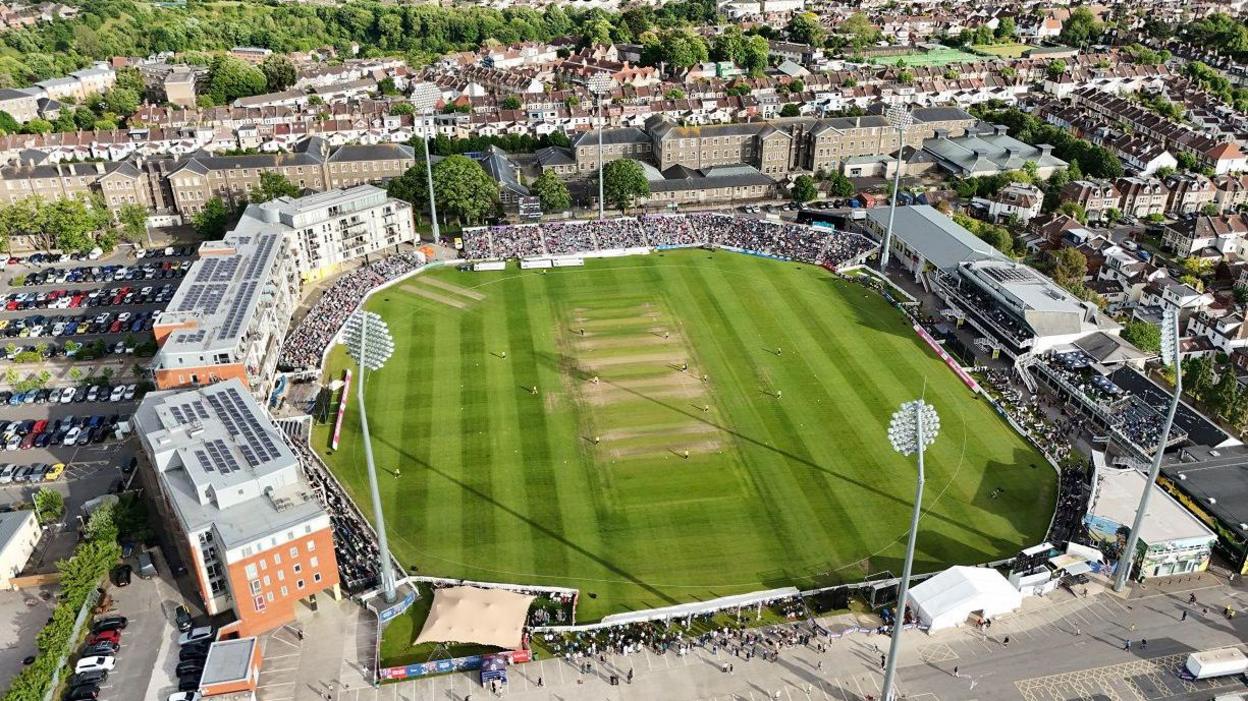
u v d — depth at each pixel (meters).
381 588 124.06
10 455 157.88
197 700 106.56
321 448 157.12
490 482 148.25
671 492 145.38
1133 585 126.12
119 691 109.81
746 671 112.12
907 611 120.56
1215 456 145.38
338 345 192.25
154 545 133.25
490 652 115.50
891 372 181.25
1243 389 166.88
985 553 131.88
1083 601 122.88
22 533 131.62
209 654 110.00
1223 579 127.25
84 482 150.12
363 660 114.00
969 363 186.38
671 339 194.50
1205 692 108.25
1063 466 151.00
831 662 113.44
